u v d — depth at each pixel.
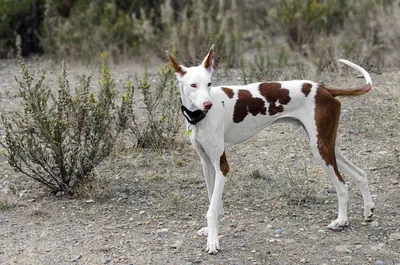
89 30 13.99
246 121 5.38
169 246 5.27
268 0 15.63
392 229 5.50
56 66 12.58
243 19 14.91
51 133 6.14
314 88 5.38
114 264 4.97
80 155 6.38
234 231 5.55
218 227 5.55
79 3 15.36
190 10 14.59
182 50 11.77
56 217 5.86
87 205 6.12
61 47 13.52
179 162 7.12
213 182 5.48
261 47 12.99
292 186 6.29
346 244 5.24
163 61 11.84
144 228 5.64
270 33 14.24
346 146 7.51
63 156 6.26
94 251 5.18
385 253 5.07
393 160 7.03
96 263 4.99
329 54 11.06
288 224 5.66
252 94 5.36
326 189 6.39
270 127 8.25
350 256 5.03
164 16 13.39
